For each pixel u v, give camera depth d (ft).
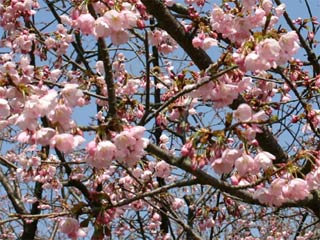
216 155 9.71
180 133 12.52
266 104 14.14
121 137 8.96
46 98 8.55
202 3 15.40
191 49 13.79
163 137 17.60
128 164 9.32
